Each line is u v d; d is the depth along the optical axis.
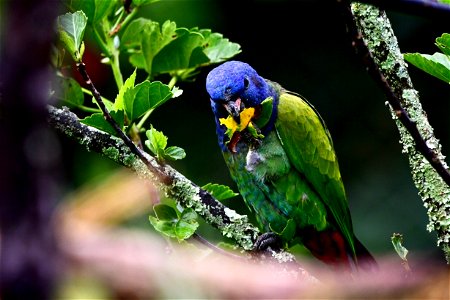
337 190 8.84
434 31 13.77
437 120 14.55
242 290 1.94
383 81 4.37
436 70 5.51
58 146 1.95
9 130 1.76
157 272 1.90
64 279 1.78
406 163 13.88
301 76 14.70
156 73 7.65
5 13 1.77
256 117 8.55
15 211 1.74
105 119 5.92
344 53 14.65
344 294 1.98
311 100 14.62
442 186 6.04
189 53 7.51
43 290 1.72
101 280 1.85
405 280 2.00
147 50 7.50
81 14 5.81
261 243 6.82
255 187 8.81
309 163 8.73
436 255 2.09
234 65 8.59
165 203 6.61
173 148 6.35
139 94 5.99
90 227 1.94
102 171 3.79
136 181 2.12
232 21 14.12
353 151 14.18
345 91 14.51
